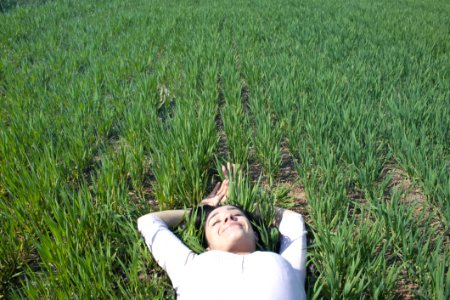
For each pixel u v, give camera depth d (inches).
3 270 52.5
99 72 115.6
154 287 49.8
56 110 96.0
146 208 60.8
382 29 177.0
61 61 129.6
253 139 82.4
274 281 41.4
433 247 53.9
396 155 77.2
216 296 41.8
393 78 113.2
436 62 126.9
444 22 209.9
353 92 99.0
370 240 50.4
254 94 100.5
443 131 79.4
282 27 178.2
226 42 149.0
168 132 76.4
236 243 47.1
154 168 68.2
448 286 41.9
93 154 81.2
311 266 51.4
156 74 117.6
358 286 44.8
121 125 89.5
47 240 49.8
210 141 76.7
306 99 94.4
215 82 108.1
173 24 181.3
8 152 72.6
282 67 118.0
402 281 51.3
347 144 71.6
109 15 209.8
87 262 47.0
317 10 228.7
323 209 58.1
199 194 65.1
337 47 139.2
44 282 51.2
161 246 50.4
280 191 66.0
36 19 192.1
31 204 59.6
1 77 121.0
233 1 263.3
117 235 55.4
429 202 63.6
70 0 259.6
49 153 70.7
